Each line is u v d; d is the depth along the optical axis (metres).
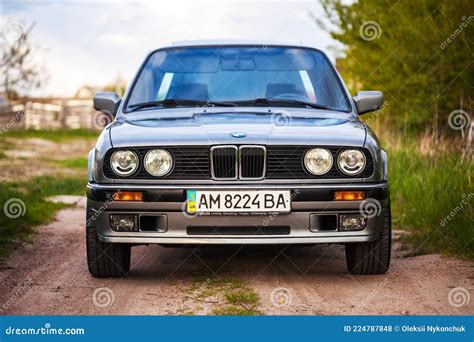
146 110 5.55
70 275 5.29
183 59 5.95
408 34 11.38
